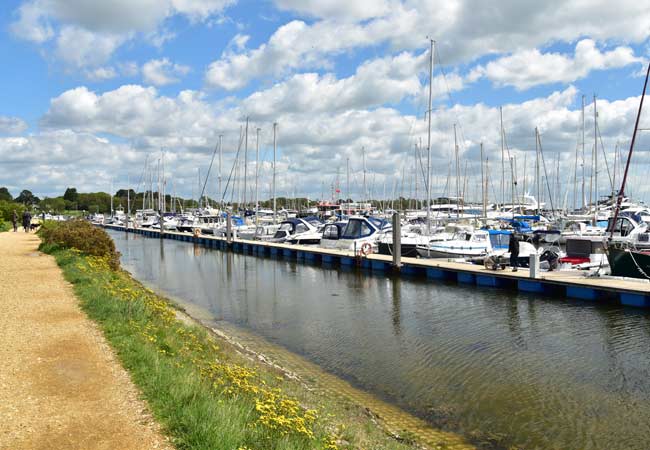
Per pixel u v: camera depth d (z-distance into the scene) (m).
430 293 21.52
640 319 16.00
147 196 110.62
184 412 5.96
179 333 11.42
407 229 37.62
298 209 100.75
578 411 9.55
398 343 14.33
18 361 7.89
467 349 13.59
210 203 87.00
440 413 9.52
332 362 12.76
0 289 14.25
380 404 9.99
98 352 8.45
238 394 7.11
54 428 5.64
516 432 8.70
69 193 149.88
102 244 24.75
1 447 5.16
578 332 14.80
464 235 31.33
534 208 61.88
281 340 14.96
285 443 5.61
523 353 13.12
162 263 36.00
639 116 21.89
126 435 5.52
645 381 11.02
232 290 24.09
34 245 29.23
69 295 13.45
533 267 20.53
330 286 24.39
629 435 8.55
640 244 27.45
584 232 39.84
